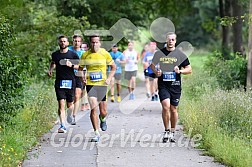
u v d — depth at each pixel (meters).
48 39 44.41
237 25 55.78
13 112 26.09
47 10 47.34
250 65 36.91
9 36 25.83
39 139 25.66
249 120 24.94
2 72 25.11
